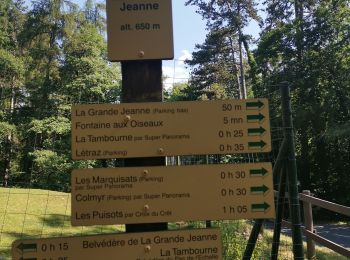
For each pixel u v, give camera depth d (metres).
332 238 14.79
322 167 27.44
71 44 29.83
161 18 3.51
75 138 3.38
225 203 3.38
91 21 33.66
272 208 3.39
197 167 3.39
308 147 27.84
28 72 31.84
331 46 26.86
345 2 27.42
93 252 3.29
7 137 29.00
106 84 28.39
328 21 27.27
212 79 41.28
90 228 8.00
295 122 26.28
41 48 31.75
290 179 3.93
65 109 27.91
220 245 3.33
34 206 9.70
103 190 3.33
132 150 3.40
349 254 5.54
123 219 3.32
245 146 3.46
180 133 3.43
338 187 27.11
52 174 23.77
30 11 32.69
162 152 3.40
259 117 3.48
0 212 8.91
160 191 3.36
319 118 26.73
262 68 30.69
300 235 3.86
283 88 4.04
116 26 3.50
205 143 3.44
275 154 4.31
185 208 3.36
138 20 3.51
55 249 3.28
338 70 26.83
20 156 28.62
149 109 3.43
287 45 28.56
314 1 29.02
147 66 3.50
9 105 31.81
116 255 3.29
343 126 24.50
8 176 28.47
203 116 3.45
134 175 3.35
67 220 8.81
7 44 33.62
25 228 8.10
